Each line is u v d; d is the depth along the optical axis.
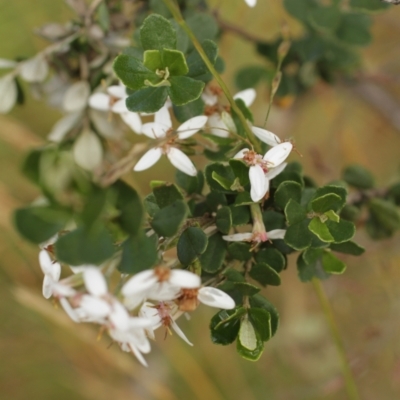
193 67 0.37
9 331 0.66
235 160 0.36
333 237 0.36
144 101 0.36
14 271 0.62
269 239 0.36
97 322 0.35
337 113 0.61
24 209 0.33
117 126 0.42
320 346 0.62
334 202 0.36
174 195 0.35
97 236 0.33
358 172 0.42
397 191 0.42
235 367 0.68
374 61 0.62
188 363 0.66
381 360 0.60
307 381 0.65
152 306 0.36
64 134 0.41
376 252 0.55
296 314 0.63
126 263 0.34
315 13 0.43
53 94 0.42
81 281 0.35
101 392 0.68
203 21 0.40
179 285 0.34
